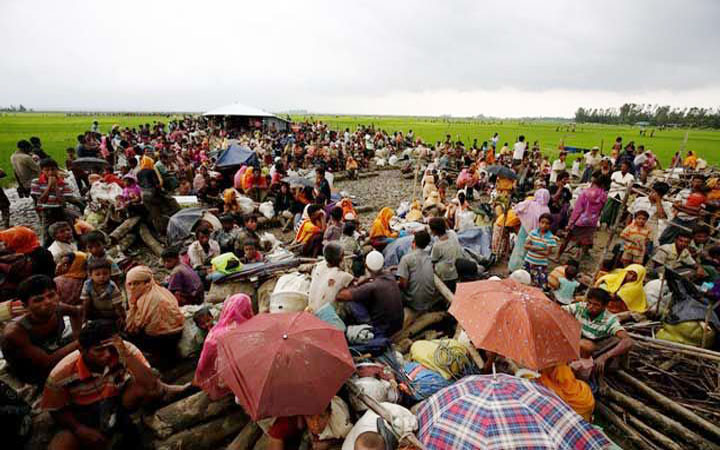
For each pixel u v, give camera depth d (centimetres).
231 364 317
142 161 1183
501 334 375
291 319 360
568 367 428
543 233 698
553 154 3903
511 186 1275
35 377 395
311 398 298
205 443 386
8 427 321
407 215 1109
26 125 5922
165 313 466
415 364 459
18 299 409
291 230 1183
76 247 711
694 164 1792
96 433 342
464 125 11144
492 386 319
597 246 1059
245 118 4122
